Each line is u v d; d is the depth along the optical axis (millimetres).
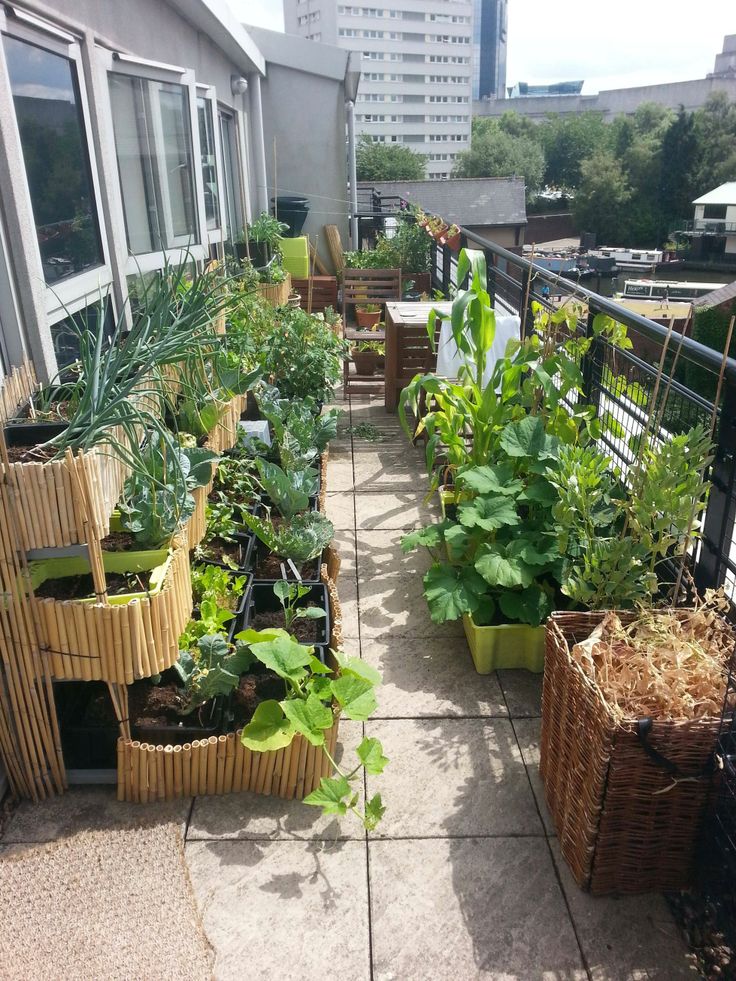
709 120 49750
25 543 1816
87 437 1879
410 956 1716
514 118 75312
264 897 1852
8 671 1956
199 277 2574
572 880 1907
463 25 98625
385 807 2092
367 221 11195
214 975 1667
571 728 1882
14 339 2561
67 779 2148
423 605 3082
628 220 51344
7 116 2432
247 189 8172
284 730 2045
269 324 4652
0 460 1739
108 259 3488
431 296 8531
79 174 3191
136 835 2002
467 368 3236
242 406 3617
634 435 2666
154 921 1776
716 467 2215
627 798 1729
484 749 2330
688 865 1828
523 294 4246
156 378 2146
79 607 1866
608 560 2178
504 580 2547
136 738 2148
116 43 3742
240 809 2105
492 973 1683
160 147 4352
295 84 9211
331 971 1682
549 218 53406
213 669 2197
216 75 6582
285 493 3074
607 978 1678
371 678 2287
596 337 3189
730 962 1667
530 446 2799
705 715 1667
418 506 3965
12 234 2510
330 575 3043
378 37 96375
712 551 2260
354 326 8219
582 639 2076
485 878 1908
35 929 1762
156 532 2148
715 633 1938
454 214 33250
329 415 4090
